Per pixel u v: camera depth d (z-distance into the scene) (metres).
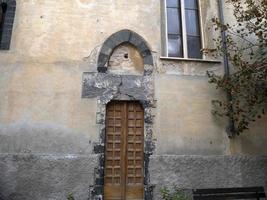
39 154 7.49
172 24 9.23
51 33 8.32
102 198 7.46
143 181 7.79
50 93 7.91
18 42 8.17
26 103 7.79
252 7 8.19
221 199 7.31
